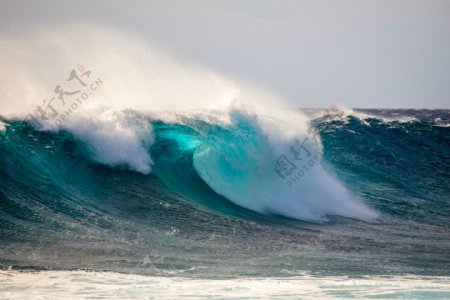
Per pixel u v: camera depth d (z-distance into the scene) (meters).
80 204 86.88
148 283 57.53
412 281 61.31
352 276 63.41
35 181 89.44
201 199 96.88
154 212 88.25
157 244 74.50
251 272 63.84
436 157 137.62
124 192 93.31
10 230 75.38
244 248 75.50
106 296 52.94
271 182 104.25
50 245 71.25
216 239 79.06
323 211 103.62
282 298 53.56
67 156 94.94
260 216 95.81
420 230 98.25
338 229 94.12
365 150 136.50
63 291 54.00
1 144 92.38
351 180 122.75
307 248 78.00
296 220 97.19
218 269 64.75
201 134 105.56
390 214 107.50
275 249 76.12
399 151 138.62
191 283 58.12
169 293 54.34
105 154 97.44
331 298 53.97
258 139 105.75
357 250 78.81
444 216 108.50
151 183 97.25
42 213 81.94
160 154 101.88
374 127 148.38
